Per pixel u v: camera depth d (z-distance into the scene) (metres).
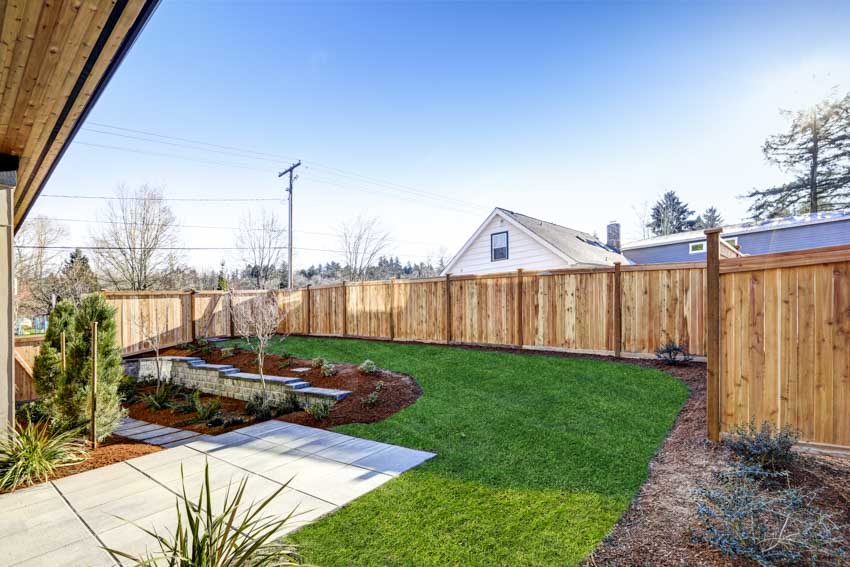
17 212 7.94
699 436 4.26
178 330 11.69
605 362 7.12
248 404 7.28
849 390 3.60
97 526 3.14
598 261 15.84
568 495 3.31
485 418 5.22
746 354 4.05
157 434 6.33
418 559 2.58
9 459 4.09
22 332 22.33
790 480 3.23
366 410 6.07
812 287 3.77
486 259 17.42
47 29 2.83
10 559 2.72
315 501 3.40
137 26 2.96
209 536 2.18
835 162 21.19
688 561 2.44
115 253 23.11
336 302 12.03
